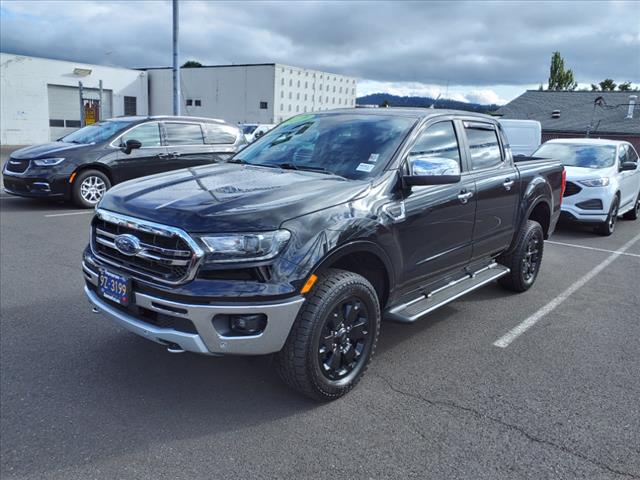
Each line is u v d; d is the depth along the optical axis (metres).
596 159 10.52
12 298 5.20
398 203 3.77
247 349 3.02
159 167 10.92
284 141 4.59
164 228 3.00
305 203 3.23
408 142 4.05
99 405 3.36
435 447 3.01
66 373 3.76
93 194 10.33
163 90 39.31
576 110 36.59
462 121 4.82
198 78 38.34
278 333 3.05
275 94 34.97
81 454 2.87
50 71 32.50
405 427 3.21
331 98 38.53
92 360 3.96
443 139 4.49
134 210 3.21
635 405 3.55
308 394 3.35
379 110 4.69
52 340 4.28
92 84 35.06
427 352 4.33
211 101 38.22
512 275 5.81
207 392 3.56
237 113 37.16
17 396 3.44
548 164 6.27
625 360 4.28
